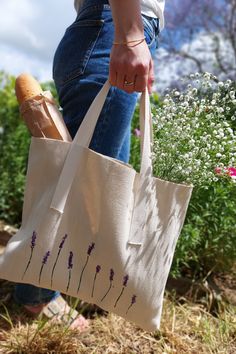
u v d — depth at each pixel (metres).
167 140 1.65
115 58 1.53
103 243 1.50
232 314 2.41
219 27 7.84
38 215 1.50
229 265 2.87
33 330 2.03
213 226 2.75
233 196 2.66
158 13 1.92
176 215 1.58
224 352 2.06
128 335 2.12
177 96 1.87
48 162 1.50
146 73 1.53
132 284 1.54
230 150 1.68
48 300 2.09
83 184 1.50
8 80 4.74
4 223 3.55
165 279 1.59
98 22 1.79
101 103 1.51
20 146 3.88
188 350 2.07
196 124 1.66
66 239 1.51
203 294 2.64
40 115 1.64
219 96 1.75
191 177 1.63
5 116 4.06
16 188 3.73
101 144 1.81
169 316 2.29
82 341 2.01
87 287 1.54
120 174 1.49
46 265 1.50
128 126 1.87
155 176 1.65
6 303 2.24
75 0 2.05
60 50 1.89
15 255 1.50
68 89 1.84
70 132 1.83
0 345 1.91
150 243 1.55
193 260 2.90
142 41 1.53
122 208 1.49
